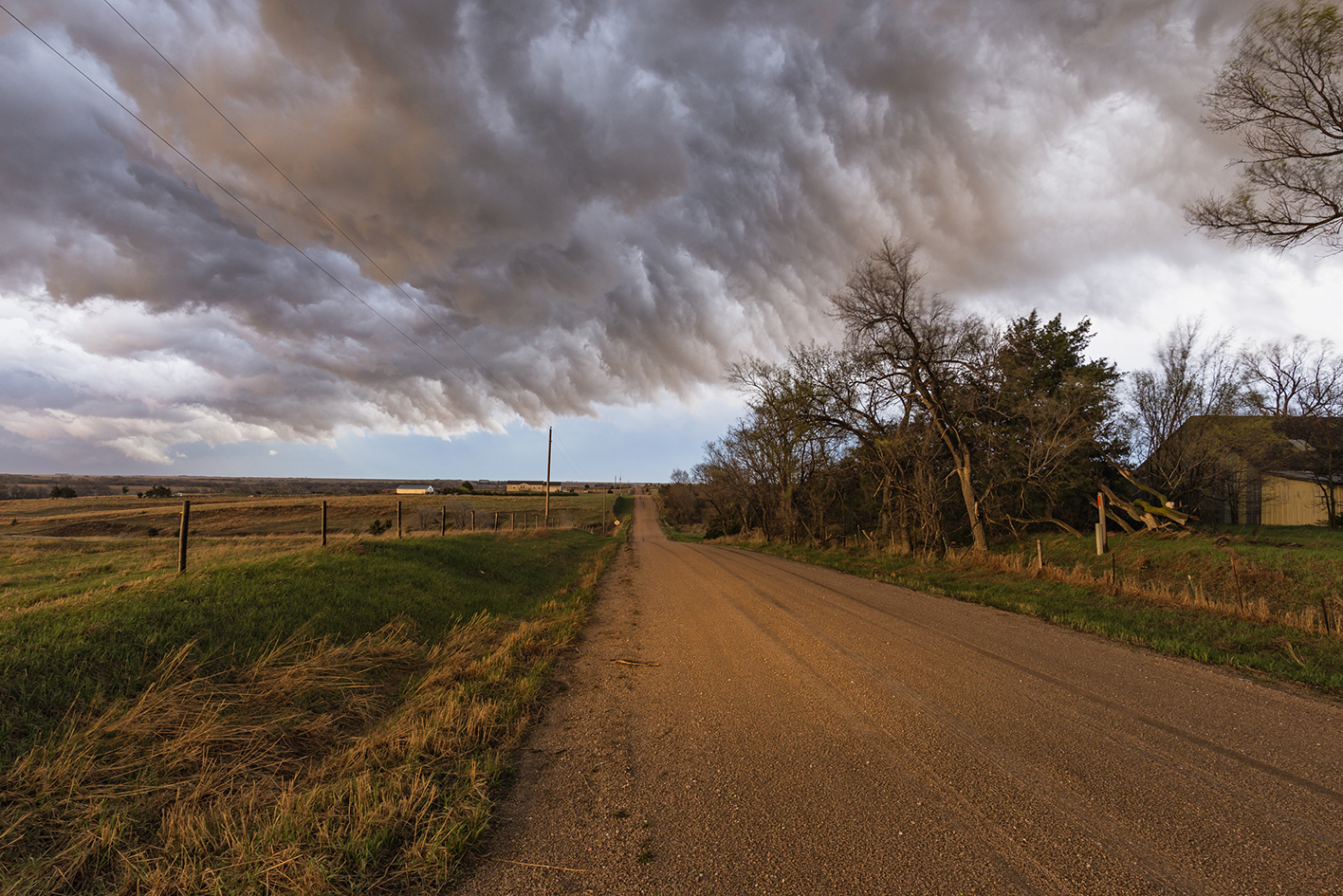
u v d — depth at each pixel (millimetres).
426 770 4152
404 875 2912
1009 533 28031
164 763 4199
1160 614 9898
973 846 3035
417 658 7707
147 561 14516
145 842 3344
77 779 3770
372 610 8977
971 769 4027
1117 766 4047
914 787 3764
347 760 4422
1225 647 7832
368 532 34750
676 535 69625
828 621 10031
